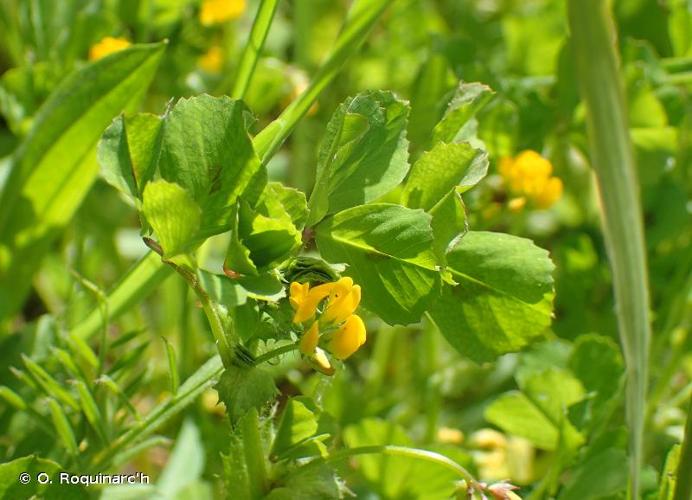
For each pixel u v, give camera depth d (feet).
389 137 0.73
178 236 0.67
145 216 0.68
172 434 1.00
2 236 0.97
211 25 1.14
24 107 1.04
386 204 0.72
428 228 0.71
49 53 1.06
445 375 1.07
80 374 0.81
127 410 0.83
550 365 0.91
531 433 0.90
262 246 0.69
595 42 0.64
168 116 0.70
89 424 0.81
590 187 1.18
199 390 0.77
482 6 1.43
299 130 1.20
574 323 1.08
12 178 0.95
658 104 1.03
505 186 0.97
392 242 0.72
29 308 1.18
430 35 1.04
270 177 1.26
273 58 1.21
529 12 1.33
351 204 0.73
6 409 0.90
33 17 1.06
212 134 0.70
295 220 0.71
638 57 1.06
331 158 0.73
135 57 0.91
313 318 0.70
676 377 1.06
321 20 1.24
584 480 0.85
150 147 0.70
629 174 0.66
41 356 0.90
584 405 0.87
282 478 0.72
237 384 0.70
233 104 0.70
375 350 1.08
